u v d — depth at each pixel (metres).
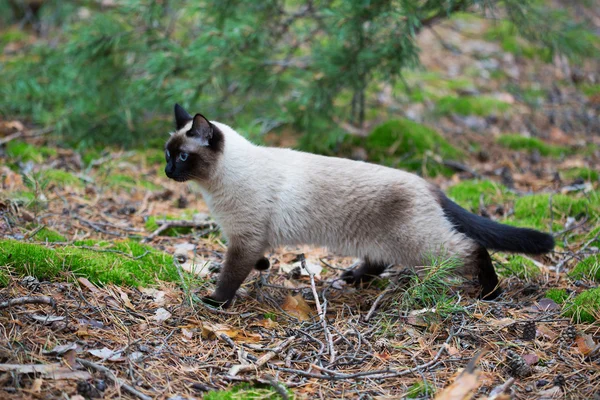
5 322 3.13
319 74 6.31
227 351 3.30
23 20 9.48
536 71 9.65
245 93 6.90
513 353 3.22
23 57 8.32
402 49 5.93
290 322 3.68
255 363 3.17
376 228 3.91
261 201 3.91
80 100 6.78
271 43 6.83
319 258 4.68
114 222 4.99
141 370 3.01
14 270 3.61
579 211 5.25
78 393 2.74
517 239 3.88
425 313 3.55
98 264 3.83
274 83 6.61
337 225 3.95
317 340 3.38
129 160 6.52
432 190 4.00
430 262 3.86
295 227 3.97
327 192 3.94
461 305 3.76
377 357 3.29
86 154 6.48
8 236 4.20
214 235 4.90
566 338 3.41
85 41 6.68
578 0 10.63
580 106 8.60
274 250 4.66
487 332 3.50
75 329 3.22
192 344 3.34
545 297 3.92
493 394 2.91
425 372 3.15
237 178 3.90
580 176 6.23
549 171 6.55
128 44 6.88
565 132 7.78
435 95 8.34
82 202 5.25
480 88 8.88
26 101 7.04
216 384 3.02
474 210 5.48
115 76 7.07
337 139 6.82
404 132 6.90
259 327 3.60
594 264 4.18
